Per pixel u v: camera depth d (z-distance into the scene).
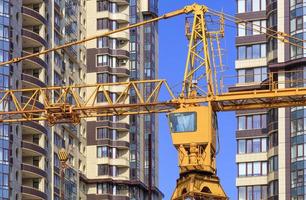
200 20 117.88
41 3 190.88
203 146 107.44
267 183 173.25
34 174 180.88
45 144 186.38
